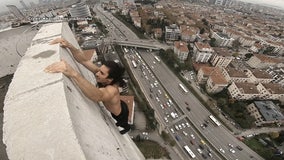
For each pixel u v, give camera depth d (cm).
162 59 7262
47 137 215
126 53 7369
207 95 5659
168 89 5647
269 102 5328
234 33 10988
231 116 4938
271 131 4728
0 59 834
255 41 10725
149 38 8944
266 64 7869
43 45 392
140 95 5038
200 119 4738
